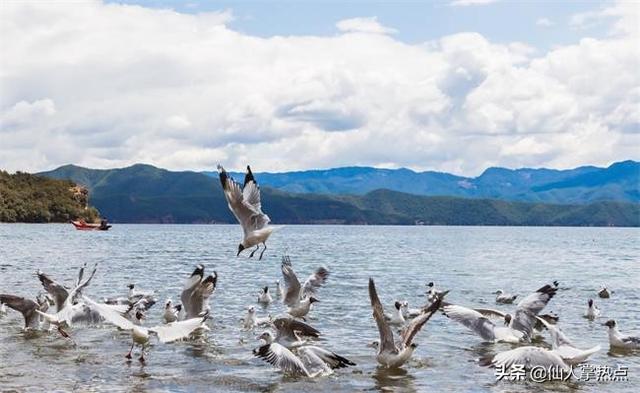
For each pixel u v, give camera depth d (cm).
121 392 1881
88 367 2138
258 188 1884
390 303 3631
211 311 3241
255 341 2533
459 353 2380
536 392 1928
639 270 6147
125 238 13325
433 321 3002
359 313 3219
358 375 2084
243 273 5322
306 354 2142
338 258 7606
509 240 15550
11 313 3105
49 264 5903
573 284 4800
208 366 2170
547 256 8550
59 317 2394
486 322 2397
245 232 1842
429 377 2072
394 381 2025
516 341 2341
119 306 2411
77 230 18150
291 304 2755
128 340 2519
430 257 7994
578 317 3247
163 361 2225
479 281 4922
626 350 2503
